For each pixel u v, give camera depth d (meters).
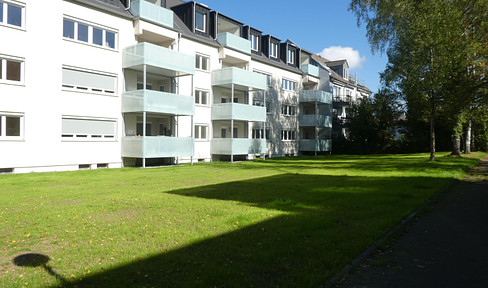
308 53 41.72
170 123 23.44
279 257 4.55
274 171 18.38
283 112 36.25
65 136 18.02
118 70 20.48
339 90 47.78
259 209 7.66
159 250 4.91
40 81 16.92
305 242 5.17
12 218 6.95
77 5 18.39
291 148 37.31
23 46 16.31
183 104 22.06
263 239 5.33
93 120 19.27
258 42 32.72
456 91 15.80
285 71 36.09
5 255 4.82
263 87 29.12
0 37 15.55
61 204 8.55
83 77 18.83
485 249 5.05
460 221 6.72
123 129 20.75
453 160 23.12
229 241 5.26
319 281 3.78
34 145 16.70
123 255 4.72
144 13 21.12
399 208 7.63
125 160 20.86
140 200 8.97
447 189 10.71
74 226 6.32
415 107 24.17
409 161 23.88
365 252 4.80
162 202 8.66
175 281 3.83
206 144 26.70
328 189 10.85
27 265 4.42
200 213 7.30
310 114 41.44
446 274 4.13
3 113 15.66
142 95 19.64
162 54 20.77
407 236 5.71
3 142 15.62
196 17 26.36
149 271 4.15
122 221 6.67
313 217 6.73
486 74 14.66
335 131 44.59
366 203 8.27
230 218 6.73
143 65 20.05
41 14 16.97
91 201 8.89
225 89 28.61
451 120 25.52
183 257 4.57
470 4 15.52
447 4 17.05
